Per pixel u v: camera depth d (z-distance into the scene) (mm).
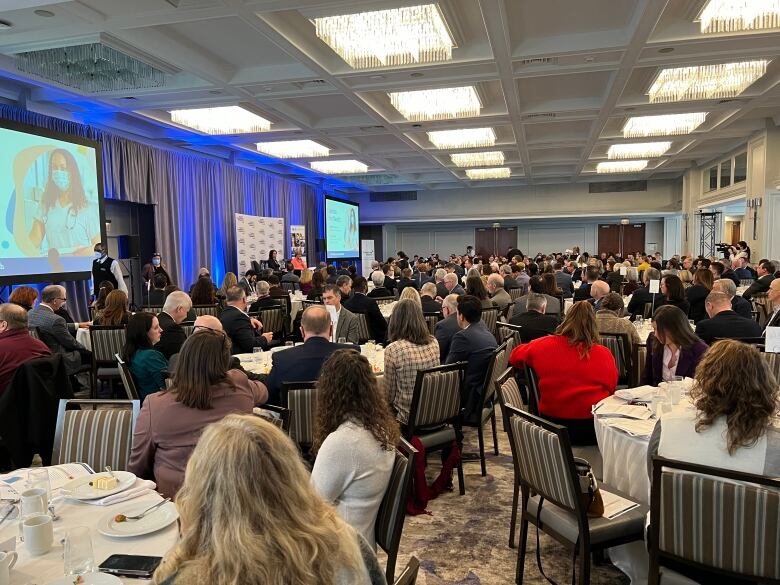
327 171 15156
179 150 11484
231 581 874
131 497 1897
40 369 3508
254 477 928
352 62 6117
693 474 1786
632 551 2490
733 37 5613
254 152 12172
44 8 4773
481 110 8883
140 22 5066
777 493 1648
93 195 8484
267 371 3971
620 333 4559
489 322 6402
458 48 6230
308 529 951
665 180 18859
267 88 7223
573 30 5887
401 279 10609
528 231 22281
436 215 21000
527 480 2498
